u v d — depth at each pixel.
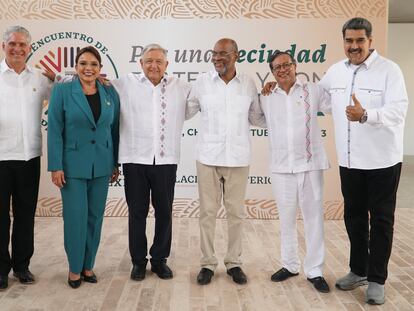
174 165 3.29
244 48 5.07
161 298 3.00
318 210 3.15
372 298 2.90
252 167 5.18
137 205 3.25
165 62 3.14
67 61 5.12
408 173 9.31
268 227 4.87
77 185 3.06
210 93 3.13
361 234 3.09
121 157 3.22
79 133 3.01
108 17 5.07
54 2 5.06
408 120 12.40
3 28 5.08
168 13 5.06
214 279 3.33
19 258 3.21
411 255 3.92
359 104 2.67
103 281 3.28
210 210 3.24
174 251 4.00
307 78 5.08
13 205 3.18
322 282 3.12
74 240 3.09
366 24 2.78
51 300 2.95
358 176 2.96
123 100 3.21
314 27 5.02
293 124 3.07
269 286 3.21
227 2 5.03
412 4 10.02
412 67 12.20
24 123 3.05
